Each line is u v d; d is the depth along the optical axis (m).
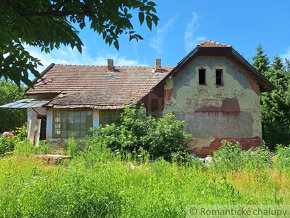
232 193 3.91
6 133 11.77
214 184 4.37
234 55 11.04
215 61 11.31
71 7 2.37
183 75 11.19
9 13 1.85
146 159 7.36
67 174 4.16
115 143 8.74
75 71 15.12
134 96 12.50
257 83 11.24
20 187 3.46
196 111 10.91
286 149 8.20
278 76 18.91
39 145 9.61
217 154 8.09
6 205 2.90
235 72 11.24
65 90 12.89
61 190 3.30
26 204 2.90
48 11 2.14
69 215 2.93
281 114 14.98
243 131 10.80
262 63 21.11
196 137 10.68
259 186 4.89
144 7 2.38
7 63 2.10
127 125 9.68
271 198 4.09
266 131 13.69
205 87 11.09
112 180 3.95
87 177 3.84
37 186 3.34
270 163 6.82
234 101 11.01
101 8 2.36
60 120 11.74
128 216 2.84
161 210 3.06
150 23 2.47
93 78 14.34
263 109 15.88
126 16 2.51
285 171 5.70
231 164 6.52
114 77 14.55
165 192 3.51
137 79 14.34
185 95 11.02
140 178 5.10
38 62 2.55
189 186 4.44
